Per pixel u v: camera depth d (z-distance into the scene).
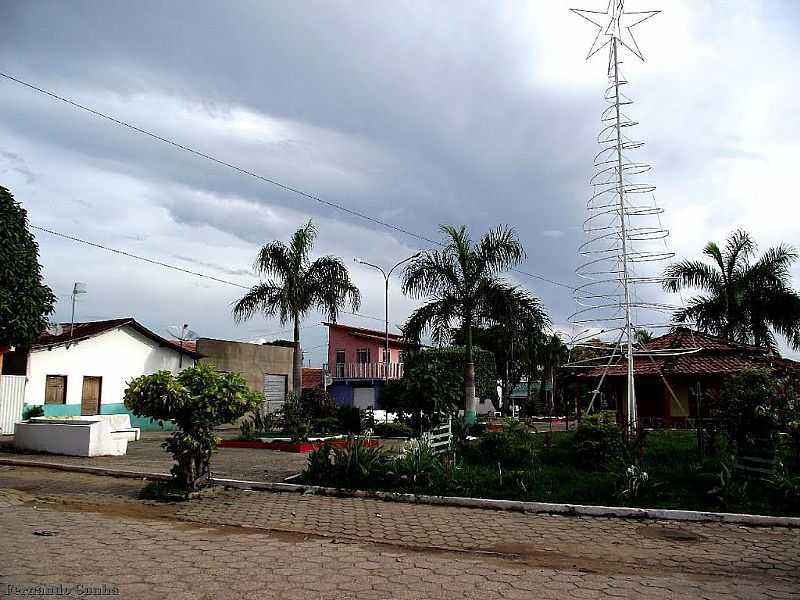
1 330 17.16
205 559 6.72
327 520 9.12
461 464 12.38
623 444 12.43
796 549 7.80
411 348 24.27
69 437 15.99
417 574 6.42
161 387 10.45
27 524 8.12
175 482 10.93
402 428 24.44
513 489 10.87
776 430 11.12
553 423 32.88
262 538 7.88
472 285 23.30
